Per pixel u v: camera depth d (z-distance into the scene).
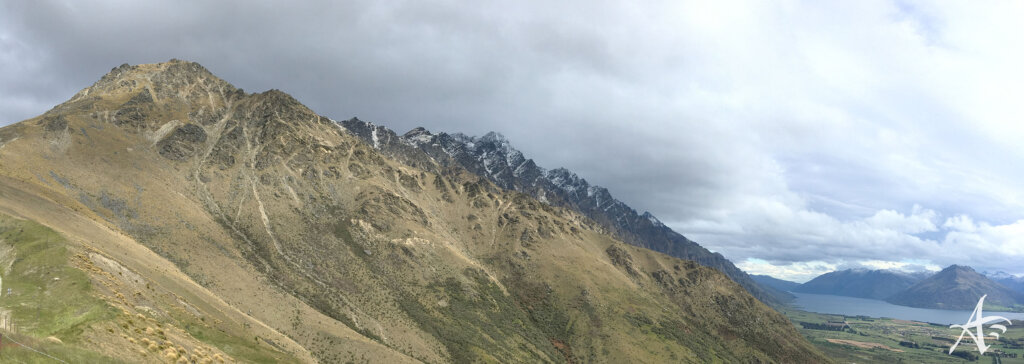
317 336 132.62
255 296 142.50
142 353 54.31
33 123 198.75
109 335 54.09
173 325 72.69
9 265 71.31
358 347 133.50
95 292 64.62
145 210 172.38
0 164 153.75
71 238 84.06
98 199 166.00
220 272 149.38
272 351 90.56
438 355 167.50
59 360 44.09
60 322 53.78
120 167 196.50
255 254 180.88
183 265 144.12
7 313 53.88
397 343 163.75
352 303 176.62
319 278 184.62
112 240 112.44
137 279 85.31
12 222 86.38
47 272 68.75
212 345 74.88
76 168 180.00
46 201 122.12
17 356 42.41
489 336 197.25
